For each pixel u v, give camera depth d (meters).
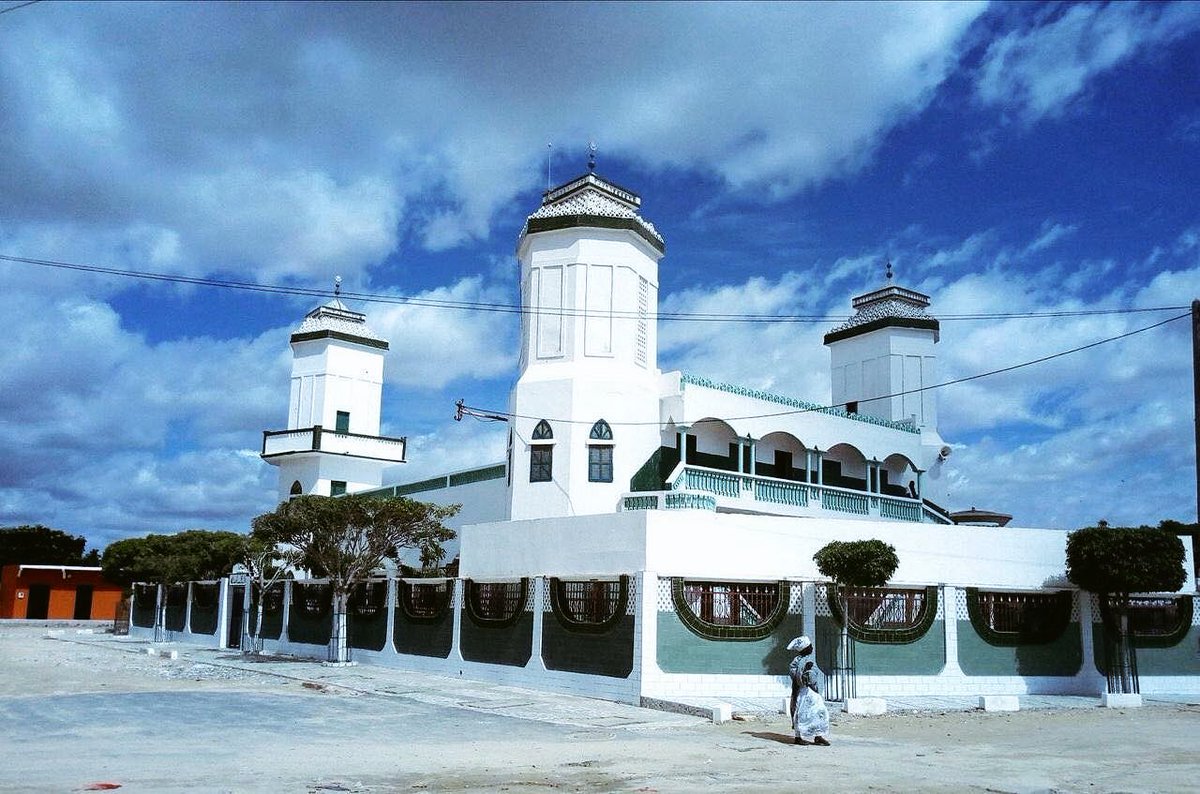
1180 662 23.94
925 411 38.06
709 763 12.20
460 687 21.92
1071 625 23.31
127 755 11.94
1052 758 13.02
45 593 61.47
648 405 28.64
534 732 15.27
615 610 20.52
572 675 21.11
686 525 21.11
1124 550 22.14
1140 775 11.61
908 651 21.53
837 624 20.91
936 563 22.92
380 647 27.78
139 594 44.78
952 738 15.26
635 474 27.94
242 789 9.79
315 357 44.59
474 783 10.50
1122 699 20.72
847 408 39.53
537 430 28.28
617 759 12.47
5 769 10.73
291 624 32.34
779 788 10.32
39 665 26.58
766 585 21.00
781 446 32.81
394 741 13.88
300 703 18.39
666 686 19.45
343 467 43.50
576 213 29.14
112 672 24.83
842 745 14.26
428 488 37.00
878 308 39.44
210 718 15.93
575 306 29.02
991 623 22.67
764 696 20.08
